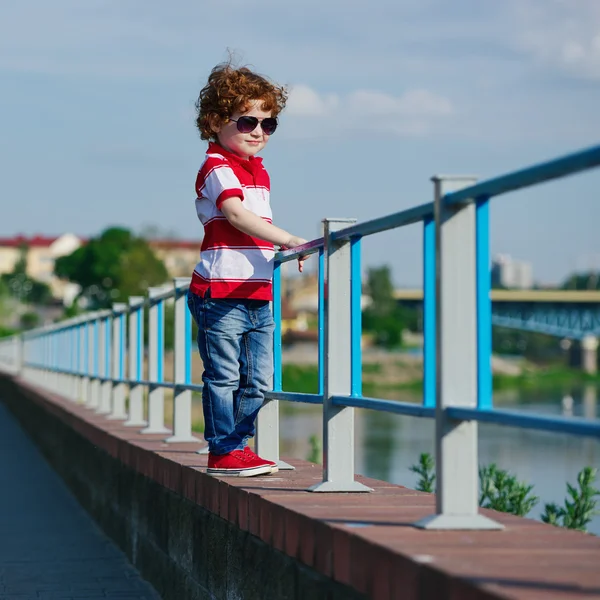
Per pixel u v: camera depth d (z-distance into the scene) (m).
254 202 5.79
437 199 3.90
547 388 120.25
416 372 120.19
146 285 149.12
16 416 27.91
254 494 4.92
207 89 5.84
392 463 31.59
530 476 24.95
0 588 7.54
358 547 3.67
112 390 12.73
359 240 5.10
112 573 8.11
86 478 11.72
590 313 97.19
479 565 3.15
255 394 6.01
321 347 5.39
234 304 5.83
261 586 4.77
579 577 2.97
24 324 186.62
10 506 12.10
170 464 6.85
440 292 3.90
